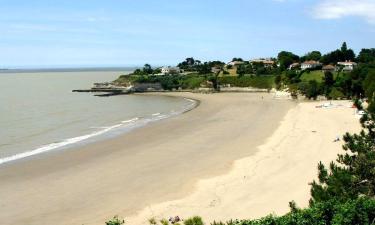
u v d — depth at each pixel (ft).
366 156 94.17
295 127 241.76
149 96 574.56
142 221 113.80
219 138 220.64
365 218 80.53
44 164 174.50
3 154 194.39
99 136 238.27
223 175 151.53
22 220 116.88
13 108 391.24
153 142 215.72
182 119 301.43
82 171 163.22
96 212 121.39
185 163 170.91
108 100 502.79
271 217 80.28
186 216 115.44
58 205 127.54
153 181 148.15
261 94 539.29
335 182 88.53
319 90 442.50
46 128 271.90
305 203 119.24
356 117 274.98
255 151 185.98
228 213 115.96
